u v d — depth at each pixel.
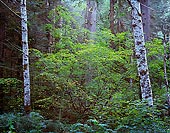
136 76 11.20
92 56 10.94
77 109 11.03
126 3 15.24
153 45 11.09
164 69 10.70
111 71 11.64
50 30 13.43
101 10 20.08
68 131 7.88
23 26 9.56
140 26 8.40
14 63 13.12
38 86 11.70
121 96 10.17
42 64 11.55
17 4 12.09
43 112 11.22
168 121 8.05
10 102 11.91
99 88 11.03
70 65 10.99
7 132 6.76
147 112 6.93
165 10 16.38
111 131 6.91
